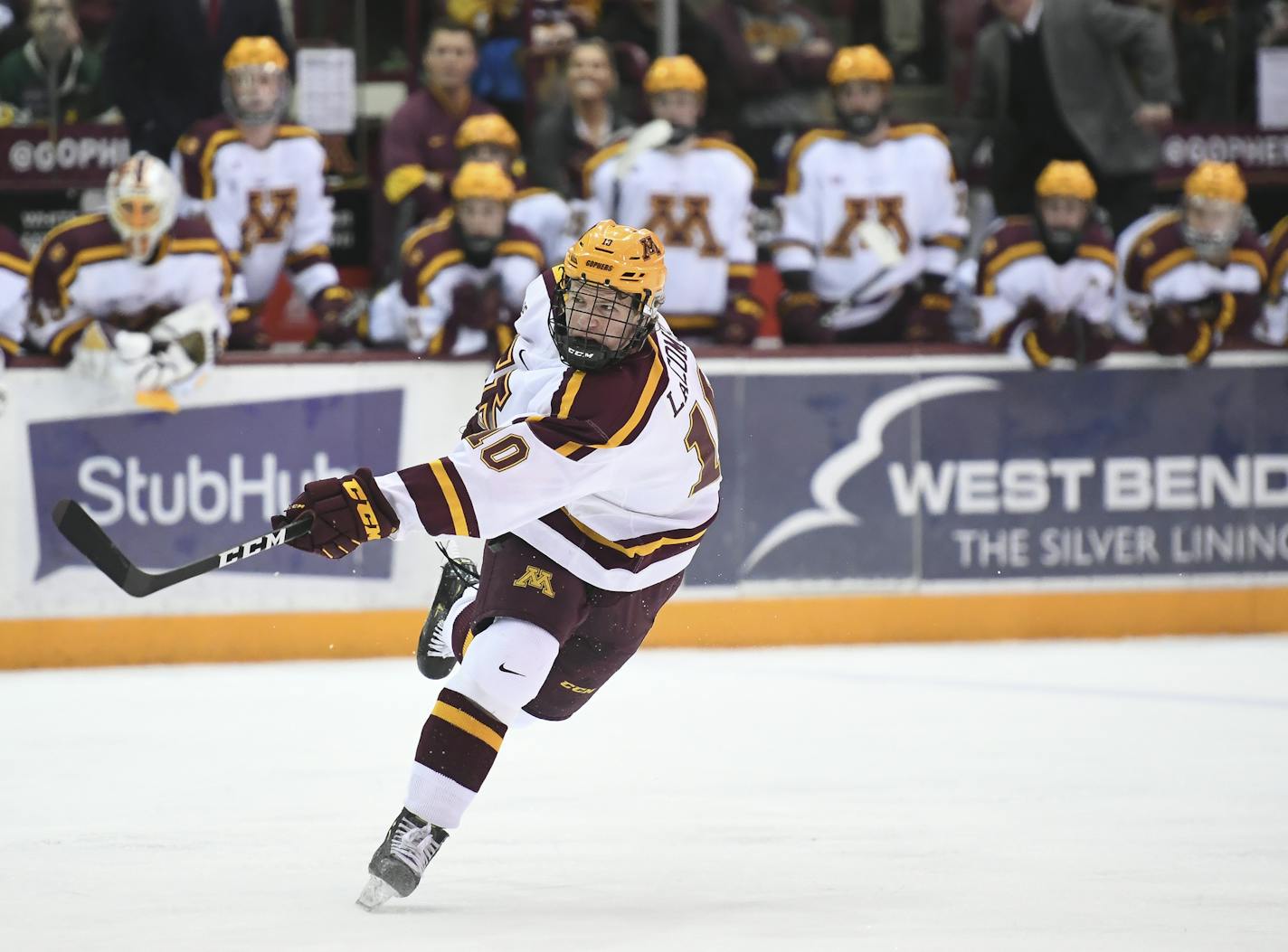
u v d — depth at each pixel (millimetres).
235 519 25078
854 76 26766
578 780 17828
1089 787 17484
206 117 27594
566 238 26906
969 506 27156
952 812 16422
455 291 25438
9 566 24516
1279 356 27844
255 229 26641
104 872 14133
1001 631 27297
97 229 24156
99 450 24609
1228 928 12414
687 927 12430
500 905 13086
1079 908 13008
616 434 12570
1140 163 29266
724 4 30062
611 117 28922
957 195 27625
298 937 12094
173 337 24062
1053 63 28875
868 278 27375
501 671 12938
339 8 29750
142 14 27266
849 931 12312
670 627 26438
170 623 25047
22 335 24500
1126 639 27547
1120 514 27516
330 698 22516
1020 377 27125
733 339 26516
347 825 15930
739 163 26797
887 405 26875
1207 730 20484
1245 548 27891
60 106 28906
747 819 16141
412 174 27531
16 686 23375
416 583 25844
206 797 17062
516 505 12500
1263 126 31578
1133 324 27672
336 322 26719
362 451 25484
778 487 26594
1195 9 31688
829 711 21609
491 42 29656
